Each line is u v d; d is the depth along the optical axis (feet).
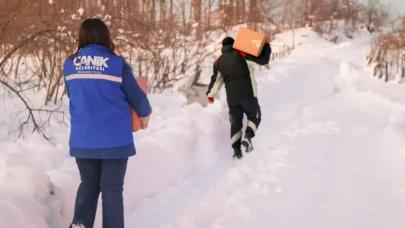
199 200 13.24
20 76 23.84
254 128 17.81
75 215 9.96
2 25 19.80
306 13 149.59
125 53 27.45
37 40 20.57
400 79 40.06
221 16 55.57
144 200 13.12
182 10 33.27
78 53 9.77
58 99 22.11
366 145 18.76
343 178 14.92
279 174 15.25
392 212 12.34
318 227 11.46
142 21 26.43
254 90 17.85
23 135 15.65
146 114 10.27
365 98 31.19
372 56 50.52
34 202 9.86
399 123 21.30
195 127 18.38
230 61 17.75
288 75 39.70
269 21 133.39
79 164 10.00
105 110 9.57
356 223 11.69
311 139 19.81
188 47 33.81
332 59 60.18
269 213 12.27
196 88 23.90
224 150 18.29
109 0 23.34
